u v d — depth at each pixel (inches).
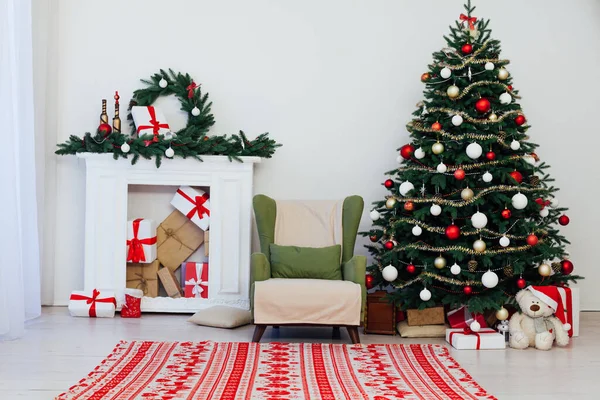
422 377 141.2
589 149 226.2
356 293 168.1
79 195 215.9
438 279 182.5
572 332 187.9
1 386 129.3
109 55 217.0
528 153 189.5
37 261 194.1
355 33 220.4
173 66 218.1
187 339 174.6
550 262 192.1
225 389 129.2
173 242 215.3
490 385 137.7
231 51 219.0
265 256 178.5
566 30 224.8
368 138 220.4
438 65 189.3
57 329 182.2
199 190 213.3
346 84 220.2
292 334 187.0
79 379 135.2
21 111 188.2
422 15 220.7
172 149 201.6
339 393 128.2
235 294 207.9
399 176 207.3
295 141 219.6
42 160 205.2
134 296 202.1
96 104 216.8
